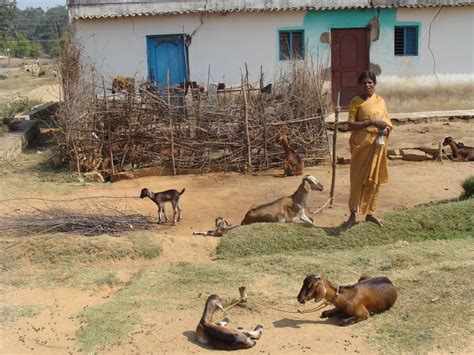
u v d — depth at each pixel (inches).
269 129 508.4
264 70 697.6
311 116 521.3
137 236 334.3
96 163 507.2
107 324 236.1
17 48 2869.1
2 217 379.9
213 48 691.4
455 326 219.3
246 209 404.8
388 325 225.1
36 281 289.3
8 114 740.7
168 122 502.6
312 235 326.6
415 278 262.2
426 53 721.0
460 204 353.7
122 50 682.2
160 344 219.5
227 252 320.5
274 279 279.3
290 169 485.1
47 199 431.8
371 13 703.7
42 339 229.3
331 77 714.2
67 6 664.4
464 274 260.2
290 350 210.8
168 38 687.1
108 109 502.0
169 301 257.0
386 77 721.6
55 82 1651.1
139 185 476.7
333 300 225.9
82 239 326.3
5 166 536.4
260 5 679.7
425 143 576.7
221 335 214.8
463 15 718.5
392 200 406.3
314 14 694.5
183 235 355.9
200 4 673.0
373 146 304.0
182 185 473.7
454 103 733.9
